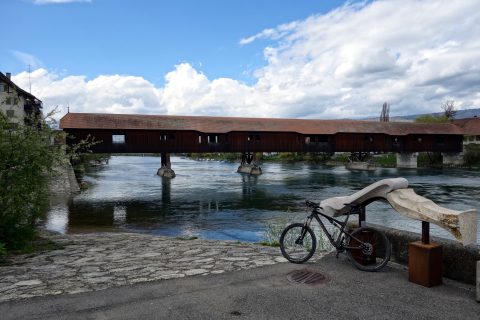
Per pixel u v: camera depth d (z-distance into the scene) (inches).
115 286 158.4
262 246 259.4
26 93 1673.2
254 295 144.9
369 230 178.4
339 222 185.6
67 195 956.0
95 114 1382.9
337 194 990.4
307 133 1561.3
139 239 346.3
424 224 154.6
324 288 151.4
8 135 260.7
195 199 926.4
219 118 1594.5
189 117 1547.7
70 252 255.1
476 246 150.7
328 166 2212.1
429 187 1100.5
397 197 163.9
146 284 160.2
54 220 668.7
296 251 218.7
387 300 138.4
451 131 1831.9
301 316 126.0
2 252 226.8
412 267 156.2
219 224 639.1
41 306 135.8
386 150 1722.4
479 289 134.3
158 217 705.6
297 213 738.8
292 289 151.2
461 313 127.3
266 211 764.0
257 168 1673.2
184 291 150.3
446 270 159.8
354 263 178.1
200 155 3986.2
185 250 247.3
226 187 1167.6
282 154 2920.8
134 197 954.1
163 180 1414.9
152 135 1358.3
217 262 199.2
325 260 191.5
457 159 1916.8
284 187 1155.9
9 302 140.3
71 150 315.0
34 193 265.3
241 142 1504.7
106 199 921.5
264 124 1600.6
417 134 1770.4
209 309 132.0
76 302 139.5
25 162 263.4
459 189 1053.8
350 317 125.0
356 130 1674.5
